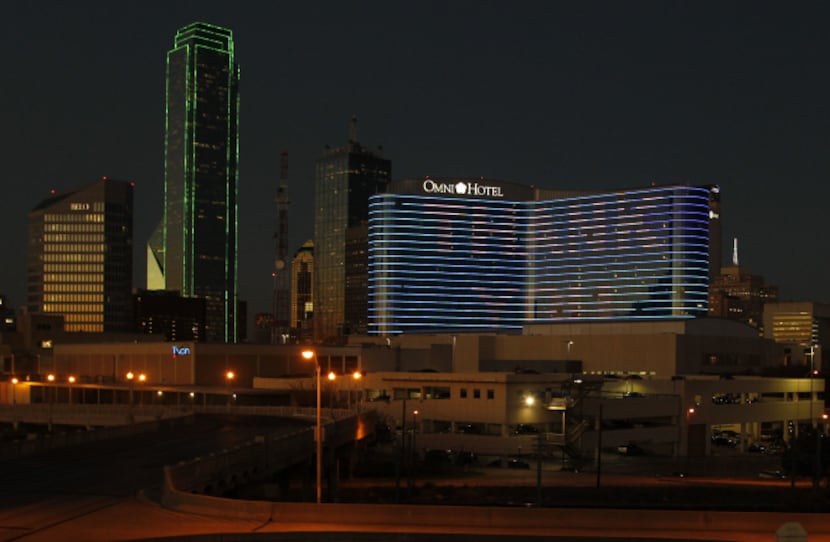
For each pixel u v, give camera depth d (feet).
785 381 519.19
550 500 272.31
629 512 147.43
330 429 294.25
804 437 346.13
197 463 191.01
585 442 398.62
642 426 433.07
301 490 275.18
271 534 136.15
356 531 141.90
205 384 581.53
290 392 528.22
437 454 395.34
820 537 142.61
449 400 420.77
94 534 142.31
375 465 356.59
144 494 179.01
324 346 647.15
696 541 135.13
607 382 464.24
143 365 618.85
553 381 413.80
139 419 442.09
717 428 506.07
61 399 645.51
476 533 142.51
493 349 628.28
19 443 250.16
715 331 632.38
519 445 392.68
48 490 186.80
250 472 223.71
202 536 134.10
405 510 149.59
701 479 330.13
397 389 457.27
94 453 257.34
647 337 569.23
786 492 287.28
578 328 652.48
